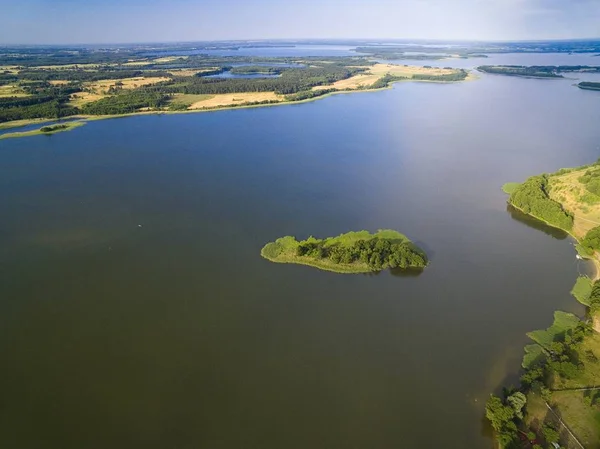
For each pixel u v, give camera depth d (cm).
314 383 8600
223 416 7950
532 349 9225
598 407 7494
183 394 8406
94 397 8375
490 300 10850
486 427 7625
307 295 11138
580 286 11225
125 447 7431
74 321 10381
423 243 13425
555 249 13075
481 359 9075
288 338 9750
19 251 13412
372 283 11556
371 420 7825
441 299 10925
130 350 9500
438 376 8694
